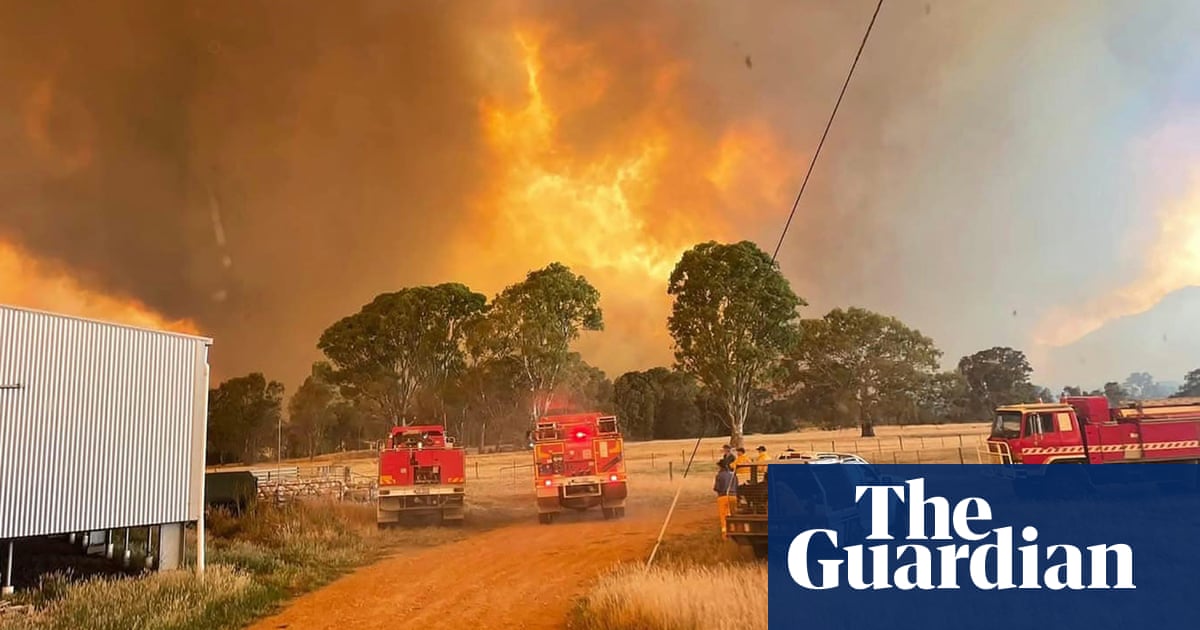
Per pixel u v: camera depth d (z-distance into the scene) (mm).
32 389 12266
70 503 12523
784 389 73500
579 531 18141
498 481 35438
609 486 20062
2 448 11812
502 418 64750
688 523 17938
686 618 8492
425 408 60000
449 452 20391
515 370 53906
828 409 72062
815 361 70438
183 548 14445
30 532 11969
